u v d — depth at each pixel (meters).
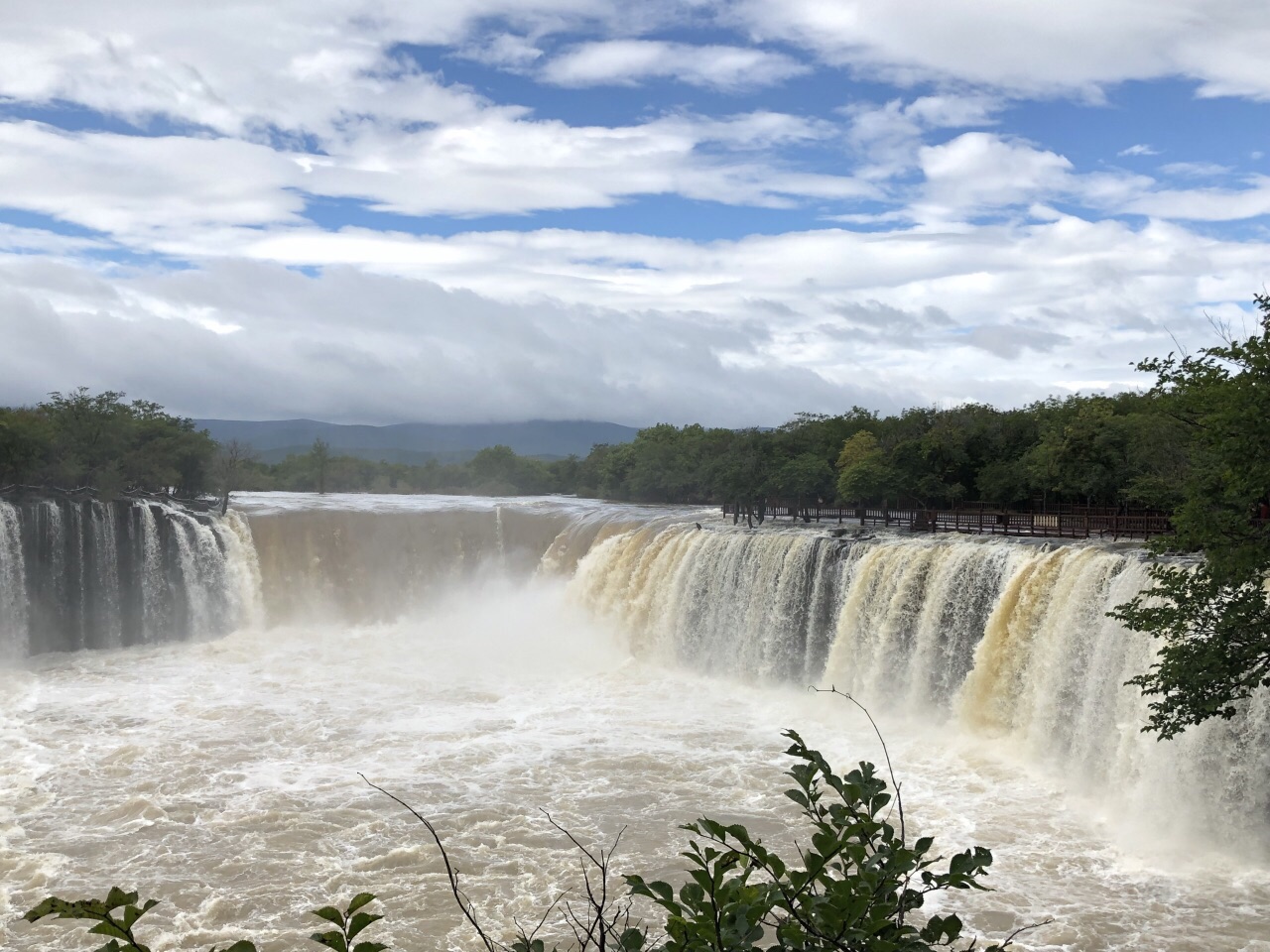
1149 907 27.83
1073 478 56.12
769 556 54.62
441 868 31.50
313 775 40.00
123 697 52.09
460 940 27.09
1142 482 41.34
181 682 55.53
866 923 5.93
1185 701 27.03
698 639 57.97
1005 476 63.03
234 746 43.84
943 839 32.31
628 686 54.31
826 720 46.12
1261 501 27.80
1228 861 30.25
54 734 45.44
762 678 53.28
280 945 26.92
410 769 40.78
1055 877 29.75
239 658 62.00
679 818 35.25
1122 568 36.97
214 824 35.00
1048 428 62.56
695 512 81.88
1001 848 31.67
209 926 27.98
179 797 37.56
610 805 36.53
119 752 42.41
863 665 47.69
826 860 6.27
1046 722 38.12
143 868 31.62
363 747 43.81
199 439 80.38
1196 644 27.22
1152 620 27.80
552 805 36.56
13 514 61.09
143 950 5.55
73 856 32.50
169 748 43.41
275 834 34.09
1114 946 25.84
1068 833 32.66
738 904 5.95
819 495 72.62
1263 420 25.75
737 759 41.41
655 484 97.62
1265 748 30.53
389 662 60.94
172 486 82.12
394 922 28.08
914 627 45.94
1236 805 31.00
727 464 74.12
